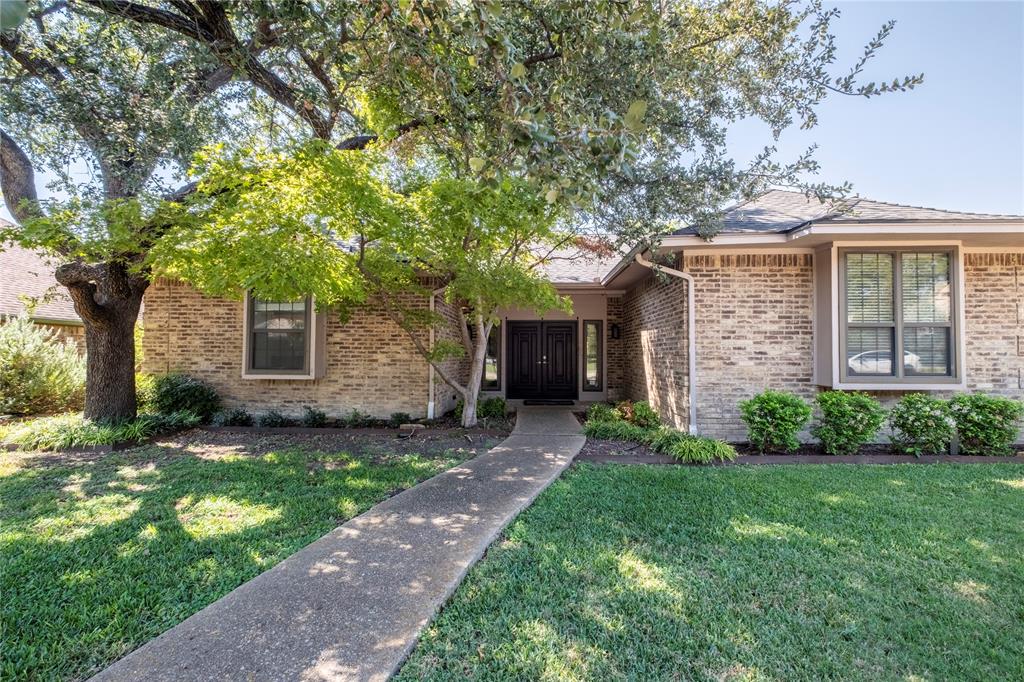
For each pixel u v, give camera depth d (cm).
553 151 236
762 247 738
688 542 368
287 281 587
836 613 274
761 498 469
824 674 225
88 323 754
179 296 979
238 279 596
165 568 323
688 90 588
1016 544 363
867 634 255
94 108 541
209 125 632
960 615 272
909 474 556
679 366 795
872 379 698
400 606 273
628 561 336
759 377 747
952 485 511
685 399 767
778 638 251
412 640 242
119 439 693
